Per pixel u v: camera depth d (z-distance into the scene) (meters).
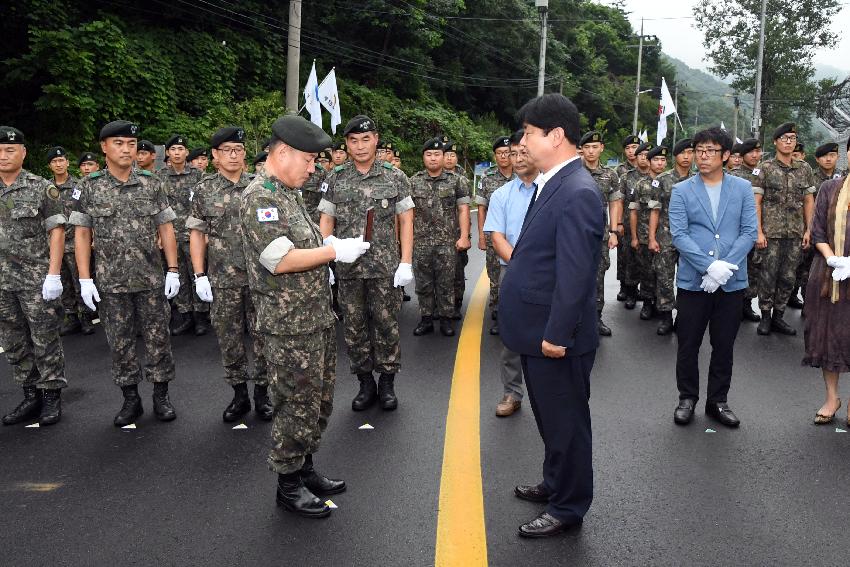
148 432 4.25
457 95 34.59
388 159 8.91
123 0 17.64
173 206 6.74
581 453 2.96
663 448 3.90
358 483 3.49
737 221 4.25
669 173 6.89
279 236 3.00
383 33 27.64
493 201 4.59
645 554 2.84
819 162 7.34
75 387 5.14
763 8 26.61
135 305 4.43
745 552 2.84
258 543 2.94
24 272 4.32
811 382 5.16
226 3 20.06
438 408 4.60
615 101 54.09
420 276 6.64
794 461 3.73
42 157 12.69
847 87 21.52
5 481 3.57
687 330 4.29
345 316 4.52
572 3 47.94
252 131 16.20
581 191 2.80
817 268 4.34
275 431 3.17
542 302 2.94
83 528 3.08
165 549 2.90
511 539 2.96
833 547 2.87
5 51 13.76
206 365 5.70
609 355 5.93
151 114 15.48
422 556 2.84
